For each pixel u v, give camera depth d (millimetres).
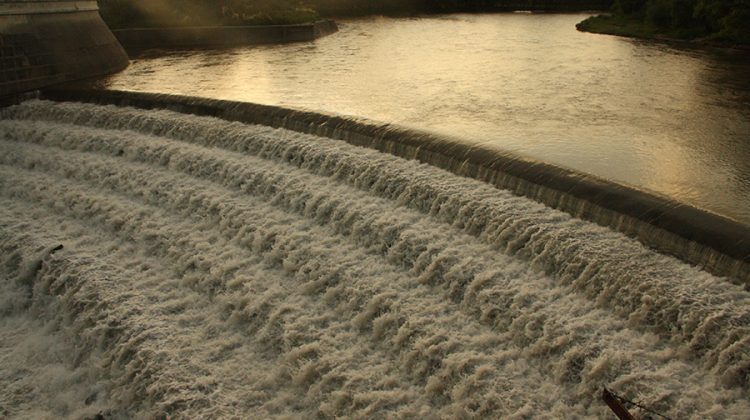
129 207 16250
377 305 11711
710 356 9500
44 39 27969
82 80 29594
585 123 20578
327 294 12242
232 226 14852
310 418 10086
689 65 31578
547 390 9727
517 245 12391
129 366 10945
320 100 24625
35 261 13984
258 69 32219
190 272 13531
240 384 10688
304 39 44906
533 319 10656
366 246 13523
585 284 11180
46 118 22828
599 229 12211
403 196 14422
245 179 16406
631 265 11047
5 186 18125
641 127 20062
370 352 11039
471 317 11273
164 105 21984
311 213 14789
